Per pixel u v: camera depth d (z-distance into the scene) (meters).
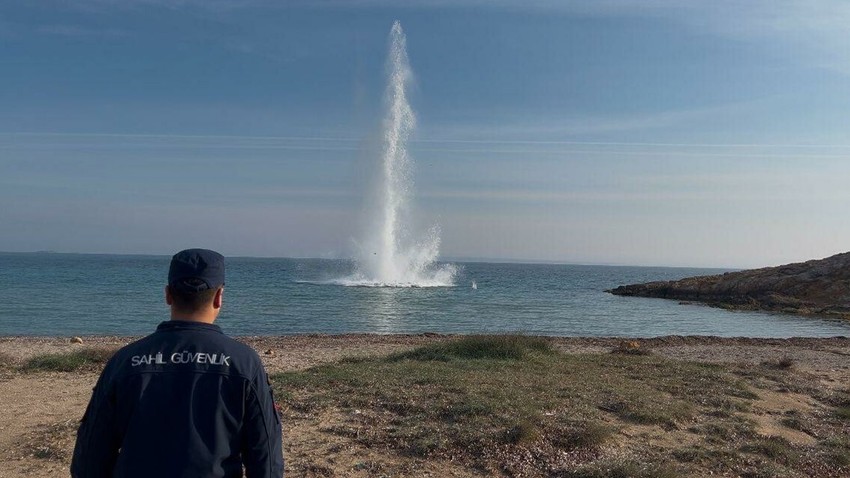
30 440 8.45
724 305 52.19
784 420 10.66
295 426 9.15
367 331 32.12
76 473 3.03
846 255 61.91
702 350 22.45
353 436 8.71
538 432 8.74
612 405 10.56
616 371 14.57
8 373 13.76
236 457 3.09
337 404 10.27
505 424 9.01
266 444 3.13
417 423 9.12
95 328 30.77
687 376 14.10
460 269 149.88
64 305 41.31
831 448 9.18
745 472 8.02
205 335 3.16
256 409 3.11
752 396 12.27
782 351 22.73
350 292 58.06
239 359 3.13
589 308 49.19
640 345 23.98
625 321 39.88
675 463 8.05
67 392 11.64
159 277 84.19
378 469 7.58
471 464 7.83
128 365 3.03
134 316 35.66
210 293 3.27
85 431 3.04
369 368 13.73
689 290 62.31
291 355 18.22
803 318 43.88
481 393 10.77
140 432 2.93
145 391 2.97
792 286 56.34
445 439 8.41
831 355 21.97
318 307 43.69
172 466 2.89
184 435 2.93
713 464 8.21
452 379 12.03
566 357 16.91
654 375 14.09
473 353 16.52
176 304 3.26
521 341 17.91
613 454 8.27
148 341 3.13
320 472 7.44
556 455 8.12
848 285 52.78
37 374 13.71
